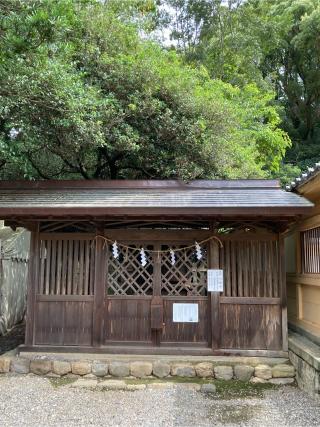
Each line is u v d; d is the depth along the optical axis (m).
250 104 15.38
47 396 5.02
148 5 12.30
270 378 5.62
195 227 6.48
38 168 9.65
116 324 6.17
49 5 5.19
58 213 5.70
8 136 7.22
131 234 6.32
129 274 6.30
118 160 9.48
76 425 4.10
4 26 5.14
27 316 6.22
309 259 6.86
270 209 5.51
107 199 6.08
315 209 6.31
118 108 8.30
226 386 5.45
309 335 6.26
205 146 8.45
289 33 24.12
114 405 4.73
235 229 6.31
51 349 6.12
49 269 6.36
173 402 4.84
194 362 5.88
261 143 14.65
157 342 6.09
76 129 7.03
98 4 9.13
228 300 6.13
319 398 4.72
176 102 8.55
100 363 5.83
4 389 5.27
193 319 6.12
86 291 6.28
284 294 6.11
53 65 6.24
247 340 6.05
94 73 8.61
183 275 6.27
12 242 9.89
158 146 8.80
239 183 6.75
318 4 22.33
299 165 21.73
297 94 25.12
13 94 6.20
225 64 18.17
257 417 4.33
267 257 6.23
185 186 6.73
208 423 4.16
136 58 8.84
